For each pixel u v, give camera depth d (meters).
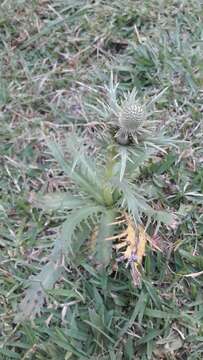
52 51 0.49
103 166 0.39
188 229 0.40
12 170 0.43
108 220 0.37
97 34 0.49
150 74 0.47
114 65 0.48
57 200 0.38
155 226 0.40
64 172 0.40
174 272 0.38
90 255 0.38
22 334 0.36
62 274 0.38
